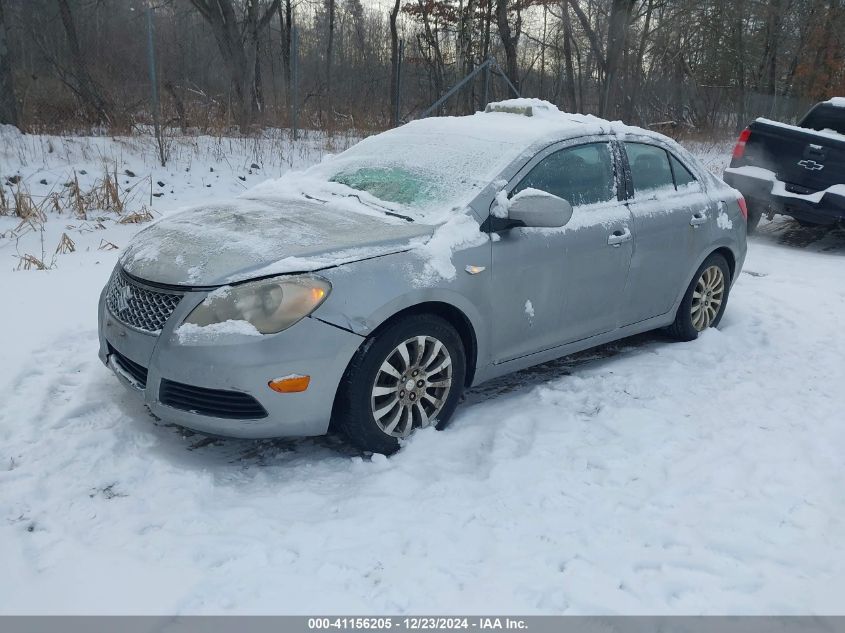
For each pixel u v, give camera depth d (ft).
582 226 13.78
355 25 76.02
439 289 11.50
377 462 11.20
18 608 7.92
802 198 27.07
